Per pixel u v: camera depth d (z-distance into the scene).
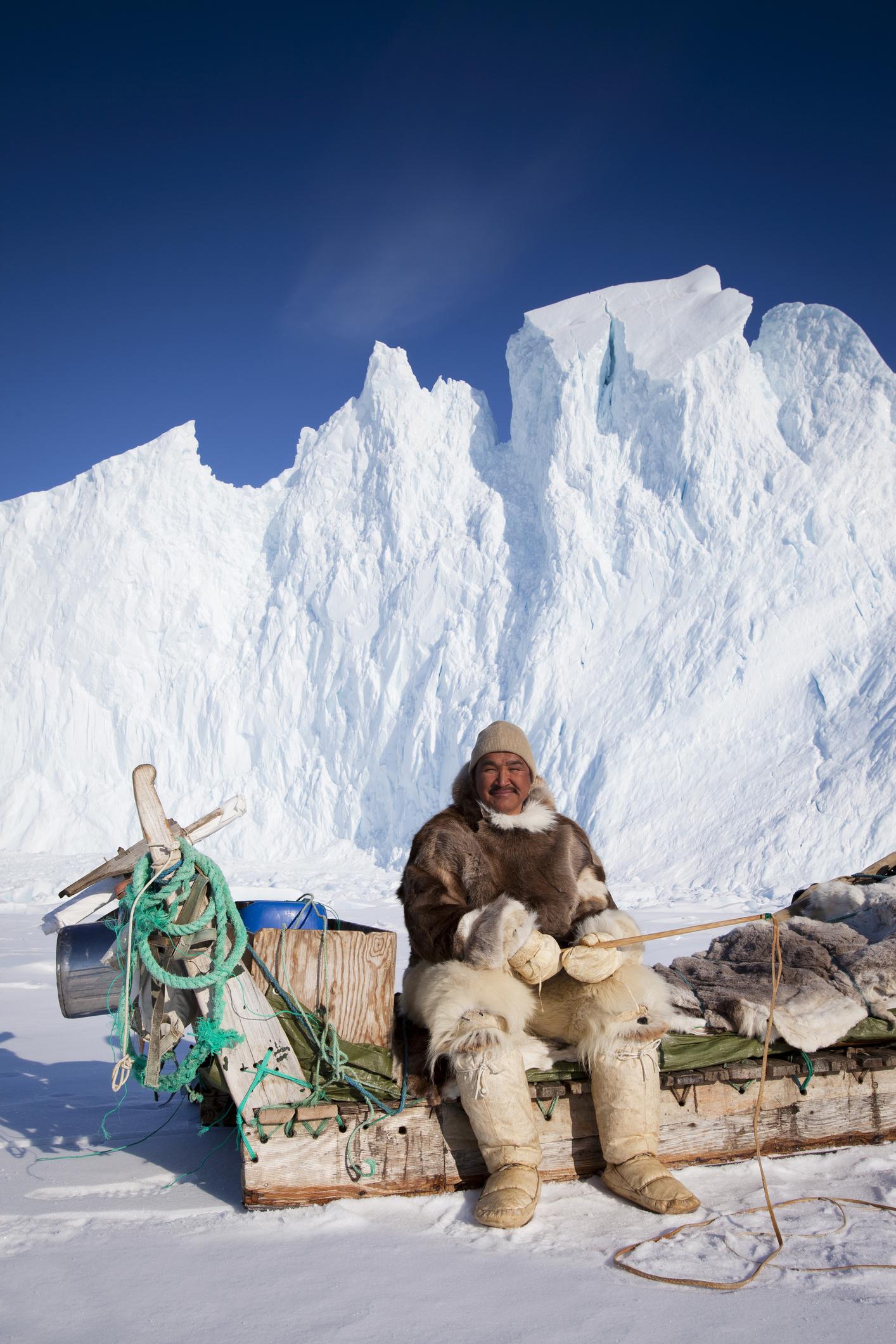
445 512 24.86
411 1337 1.79
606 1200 2.49
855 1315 1.84
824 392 21.48
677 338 22.22
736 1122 2.74
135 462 27.08
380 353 26.00
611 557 21.70
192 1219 2.42
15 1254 2.21
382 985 2.72
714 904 12.72
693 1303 1.92
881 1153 2.78
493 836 2.76
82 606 25.62
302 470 27.30
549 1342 1.77
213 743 24.59
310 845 22.94
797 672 18.70
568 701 20.42
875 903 3.26
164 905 2.57
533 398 23.98
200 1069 2.81
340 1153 2.50
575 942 2.71
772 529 20.41
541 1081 2.64
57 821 23.98
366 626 24.31
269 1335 1.81
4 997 6.16
